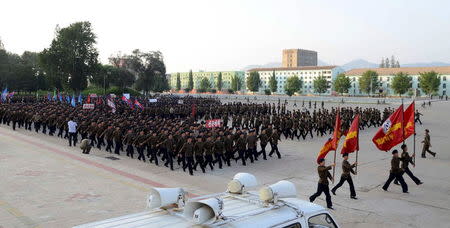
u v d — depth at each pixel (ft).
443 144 84.33
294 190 18.19
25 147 65.46
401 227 31.81
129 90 297.74
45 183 42.19
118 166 54.19
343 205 37.91
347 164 40.47
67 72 237.66
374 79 407.64
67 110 98.53
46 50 234.79
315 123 103.86
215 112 137.28
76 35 236.43
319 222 17.65
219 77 566.77
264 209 16.19
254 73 469.16
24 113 91.56
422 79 367.04
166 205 15.61
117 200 37.11
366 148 77.10
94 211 33.50
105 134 66.23
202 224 13.58
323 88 425.69
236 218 14.56
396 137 48.32
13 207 33.68
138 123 76.89
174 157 59.31
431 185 46.75
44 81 288.71
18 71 277.03
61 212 32.91
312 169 55.62
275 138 64.95
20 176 44.75
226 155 57.57
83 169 50.31
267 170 54.90
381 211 36.11
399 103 258.57
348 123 106.93
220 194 18.70
